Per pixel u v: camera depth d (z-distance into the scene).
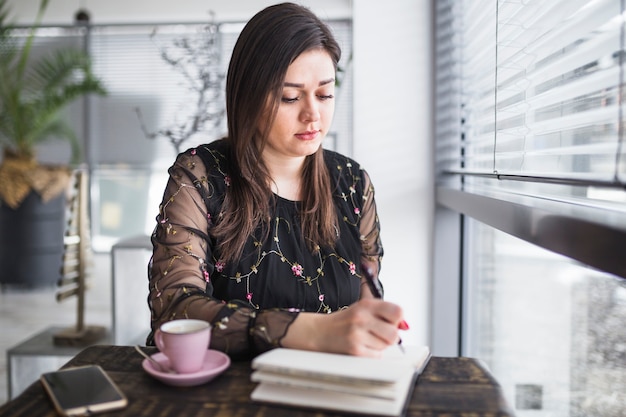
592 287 1.12
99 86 5.28
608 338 1.05
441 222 1.84
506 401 0.75
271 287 1.14
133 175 6.29
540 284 1.37
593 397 1.12
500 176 1.18
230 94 1.15
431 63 1.83
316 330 0.85
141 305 2.73
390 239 1.87
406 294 1.88
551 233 0.86
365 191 1.33
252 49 1.09
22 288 4.91
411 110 1.84
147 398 0.76
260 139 1.14
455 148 1.82
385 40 1.83
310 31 1.08
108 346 0.98
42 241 4.80
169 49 6.08
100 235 6.36
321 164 1.23
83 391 0.76
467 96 1.71
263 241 1.16
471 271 1.86
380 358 0.82
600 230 0.70
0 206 4.70
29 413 0.72
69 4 5.84
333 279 1.19
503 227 1.09
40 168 4.80
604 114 0.86
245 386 0.80
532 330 1.42
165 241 1.08
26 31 6.14
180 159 1.19
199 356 0.81
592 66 0.97
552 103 1.09
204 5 5.75
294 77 1.08
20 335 3.66
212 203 1.15
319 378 0.73
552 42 1.09
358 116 1.85
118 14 5.85
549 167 1.23
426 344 1.89
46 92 5.21
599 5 0.90
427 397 0.76
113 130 6.23
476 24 1.57
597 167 0.99
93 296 4.67
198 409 0.73
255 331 0.88
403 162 1.85
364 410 0.70
